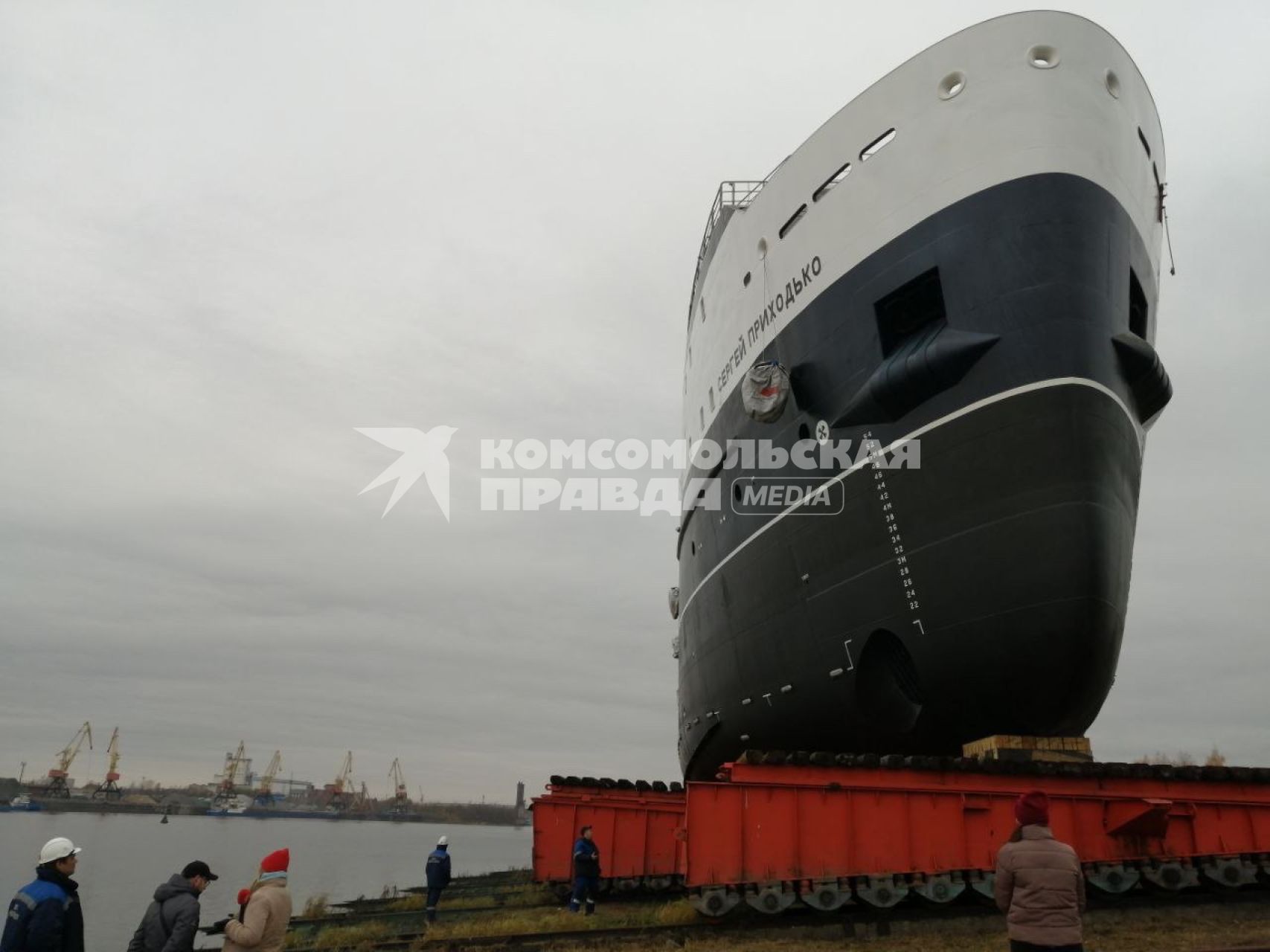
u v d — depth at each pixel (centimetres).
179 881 724
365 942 1275
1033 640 1329
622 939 1143
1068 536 1307
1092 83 1442
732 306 2023
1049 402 1329
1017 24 1456
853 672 1579
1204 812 1217
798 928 1120
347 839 13750
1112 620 1345
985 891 1116
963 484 1392
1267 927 1070
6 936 625
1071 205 1378
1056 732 1410
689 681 2527
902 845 1127
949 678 1423
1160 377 1468
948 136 1483
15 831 12044
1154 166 1658
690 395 2611
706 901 1114
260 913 711
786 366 1748
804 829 1131
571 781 2150
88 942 2809
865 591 1540
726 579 2005
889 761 1184
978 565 1370
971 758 1253
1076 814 1191
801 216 1753
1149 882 1198
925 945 1027
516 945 1159
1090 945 980
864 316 1564
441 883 1606
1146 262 1546
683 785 2252
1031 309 1358
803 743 1780
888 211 1547
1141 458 1541
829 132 1694
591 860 1578
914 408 1466
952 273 1437
